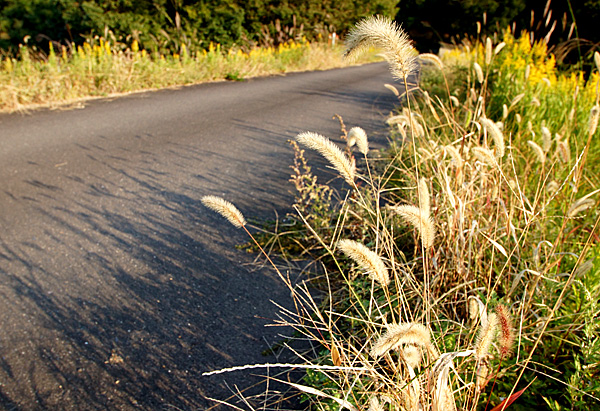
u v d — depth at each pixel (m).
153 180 4.90
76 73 9.30
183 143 6.26
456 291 2.50
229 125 7.34
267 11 18.88
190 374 2.30
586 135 4.50
